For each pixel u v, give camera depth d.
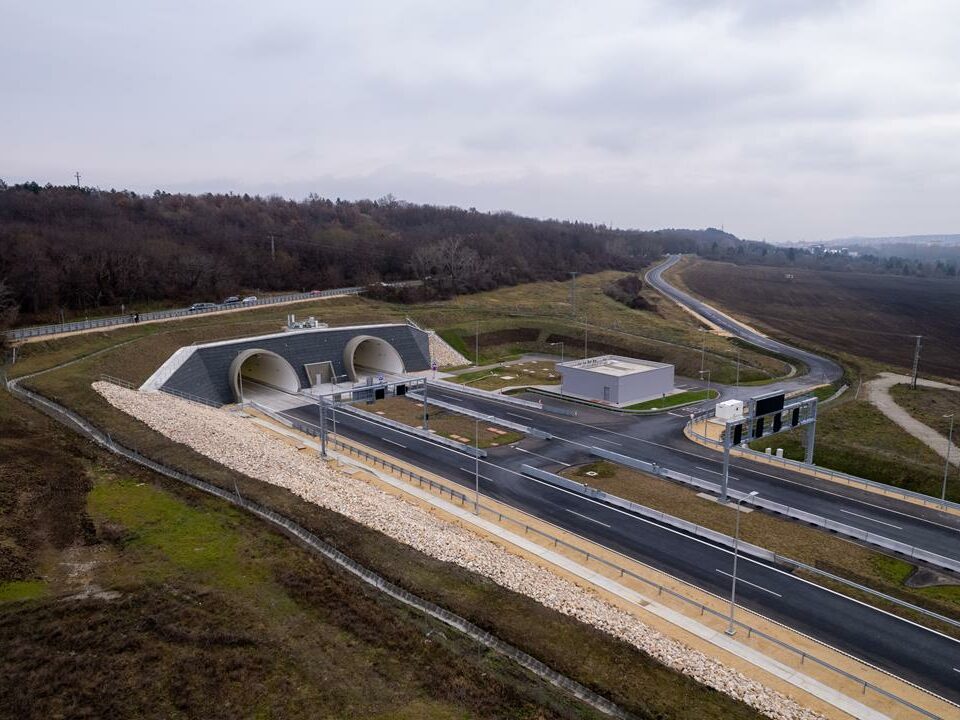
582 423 73.62
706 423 71.12
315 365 91.25
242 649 28.09
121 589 32.06
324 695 25.70
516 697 26.61
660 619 35.16
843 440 66.19
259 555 36.53
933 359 109.44
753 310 156.62
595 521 47.59
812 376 95.94
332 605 32.09
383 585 35.22
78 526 38.34
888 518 48.75
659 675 29.12
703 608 34.91
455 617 32.34
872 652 32.78
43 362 70.62
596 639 31.23
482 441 66.00
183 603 31.25
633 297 150.75
